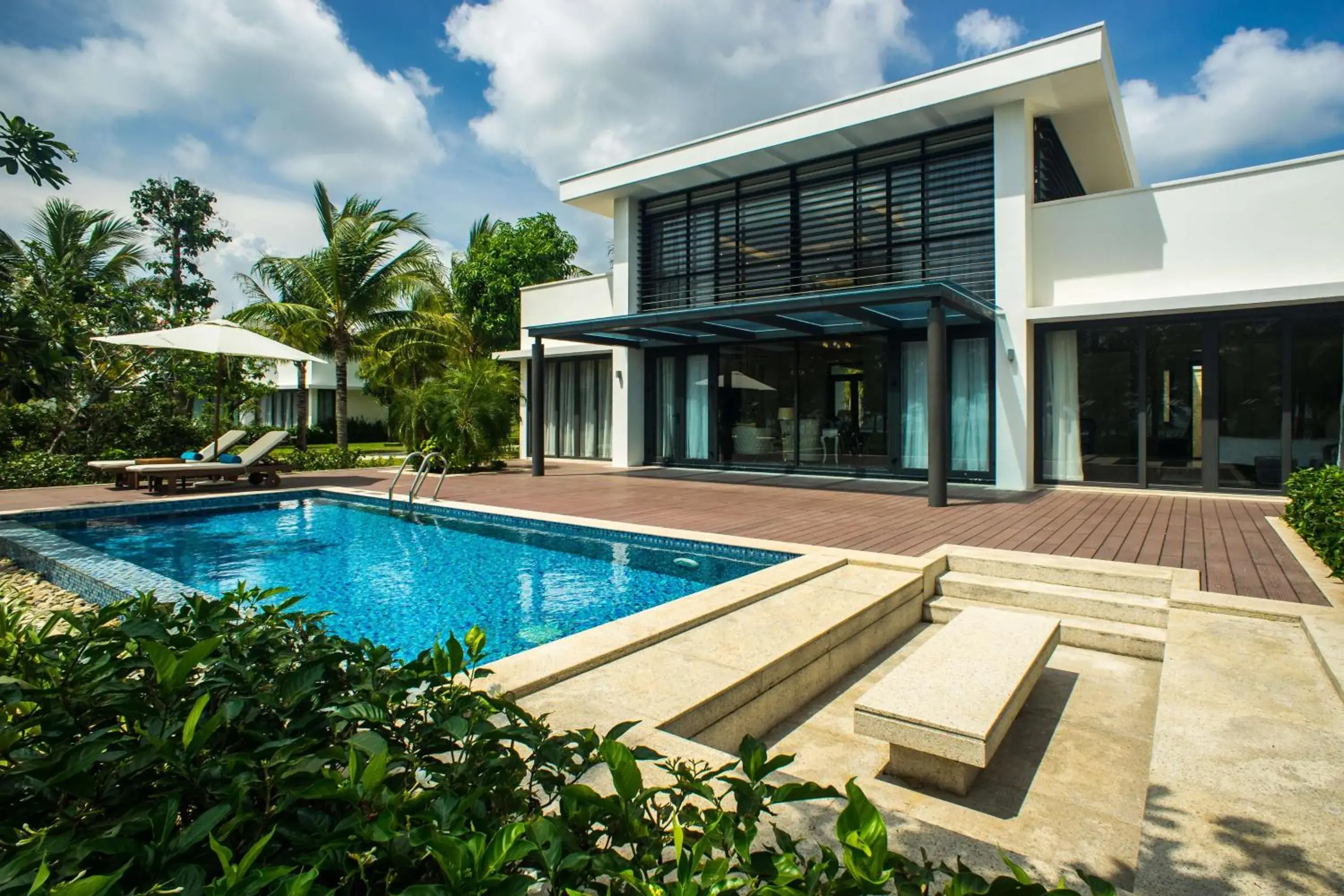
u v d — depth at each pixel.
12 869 1.00
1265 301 9.38
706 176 14.29
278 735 1.62
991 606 5.75
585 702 3.11
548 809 2.08
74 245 18.33
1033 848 2.71
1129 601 5.22
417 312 23.08
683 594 6.28
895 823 2.48
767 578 5.37
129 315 15.25
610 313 16.39
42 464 12.80
